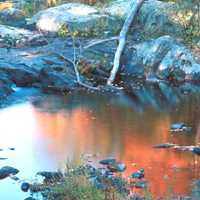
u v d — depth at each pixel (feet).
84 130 50.93
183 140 48.11
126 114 57.06
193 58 76.07
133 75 76.23
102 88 69.00
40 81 68.74
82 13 93.97
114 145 46.65
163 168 41.11
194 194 36.09
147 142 47.60
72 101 62.64
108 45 81.56
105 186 35.19
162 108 59.98
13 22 100.17
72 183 35.01
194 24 82.79
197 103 62.44
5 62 70.85
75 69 71.41
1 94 63.05
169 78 74.95
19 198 35.45
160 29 85.71
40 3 108.78
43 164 41.88
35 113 57.11
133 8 80.64
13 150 45.27
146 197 33.55
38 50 80.33
